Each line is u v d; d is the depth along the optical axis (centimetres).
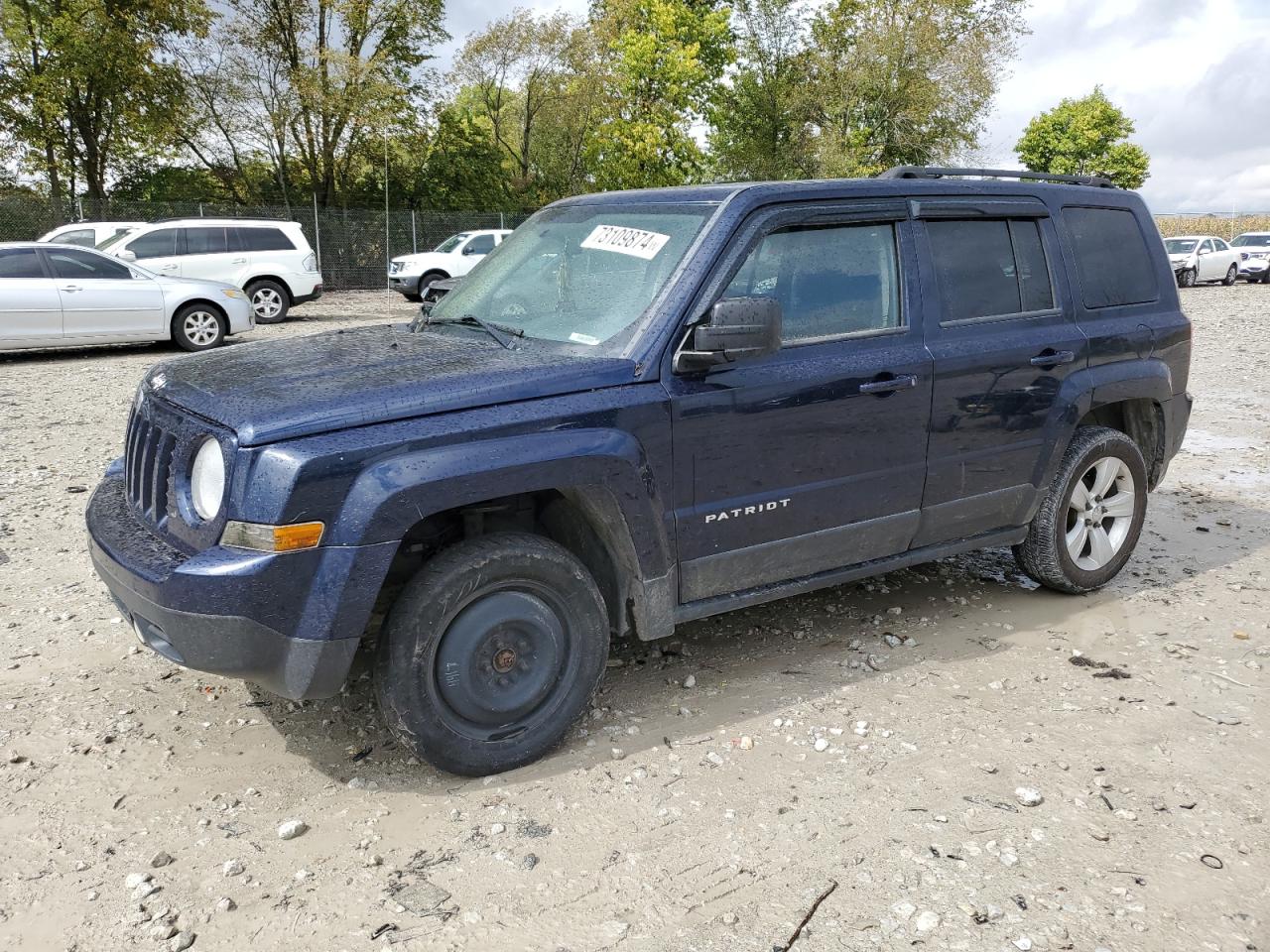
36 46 2936
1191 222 4694
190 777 319
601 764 328
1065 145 5747
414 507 285
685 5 3719
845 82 3509
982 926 249
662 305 335
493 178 4006
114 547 311
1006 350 412
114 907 257
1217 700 372
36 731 345
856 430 374
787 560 373
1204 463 755
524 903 259
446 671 304
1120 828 290
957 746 338
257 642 279
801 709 365
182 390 324
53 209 2564
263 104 3269
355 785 315
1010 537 446
